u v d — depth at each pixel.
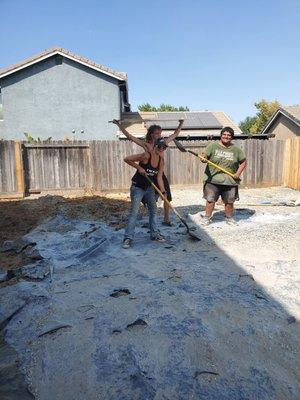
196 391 2.19
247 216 7.04
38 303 3.32
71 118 20.14
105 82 20.09
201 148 11.66
